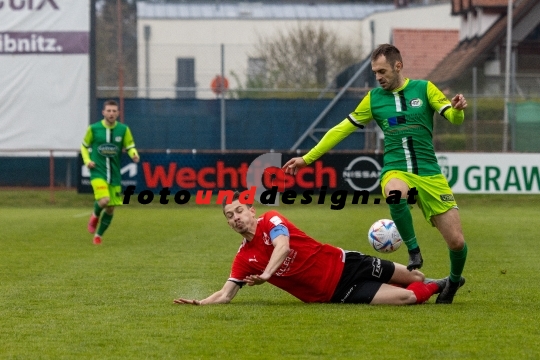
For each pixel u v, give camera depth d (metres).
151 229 32.75
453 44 68.69
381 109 15.51
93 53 49.53
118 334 12.84
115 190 28.17
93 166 27.66
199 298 16.59
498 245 26.98
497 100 55.06
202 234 30.66
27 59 49.50
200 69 68.25
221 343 12.15
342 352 11.56
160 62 70.81
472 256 24.08
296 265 15.12
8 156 50.94
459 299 16.30
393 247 17.78
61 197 49.72
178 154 44.72
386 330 12.98
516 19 67.44
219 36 81.50
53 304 15.73
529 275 20.11
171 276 19.84
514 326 13.34
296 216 38.66
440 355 11.38
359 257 15.49
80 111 49.72
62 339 12.52
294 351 11.62
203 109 50.72
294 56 67.94
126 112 50.72
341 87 57.28
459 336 12.56
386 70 15.30
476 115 51.94
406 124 15.32
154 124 50.75
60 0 49.34
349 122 15.78
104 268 21.34
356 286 15.41
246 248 15.33
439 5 80.75
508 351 11.62
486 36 67.44
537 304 15.66
